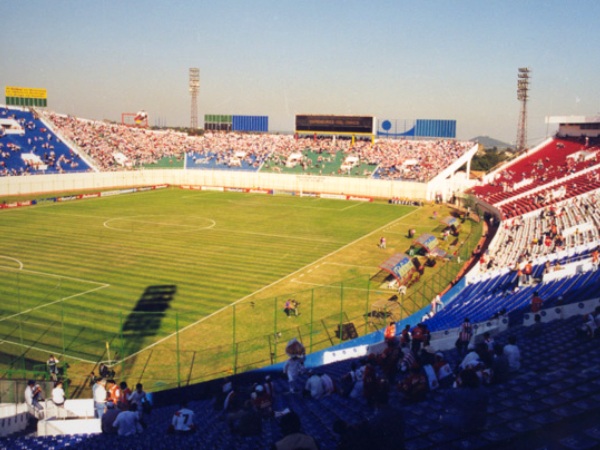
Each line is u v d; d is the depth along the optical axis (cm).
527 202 6500
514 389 1294
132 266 4309
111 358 2611
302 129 11244
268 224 6538
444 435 1020
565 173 7306
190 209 7625
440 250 4725
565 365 1566
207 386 2280
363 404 1425
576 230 4191
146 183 10262
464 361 1481
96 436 1505
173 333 2939
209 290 3731
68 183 8988
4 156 8588
